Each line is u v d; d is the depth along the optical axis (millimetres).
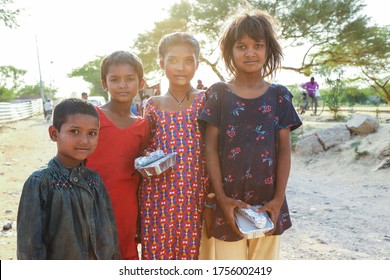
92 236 2074
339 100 14242
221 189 2398
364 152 7660
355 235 4410
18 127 18859
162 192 2523
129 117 2674
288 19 19375
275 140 2455
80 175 2100
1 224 4613
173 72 2594
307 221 4930
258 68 2432
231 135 2398
